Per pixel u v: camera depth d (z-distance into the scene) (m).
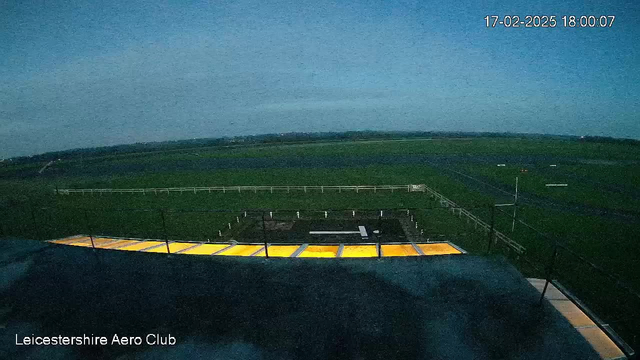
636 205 30.86
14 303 4.53
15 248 6.61
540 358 3.16
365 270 5.17
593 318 3.80
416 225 22.91
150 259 5.90
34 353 3.50
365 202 30.97
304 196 34.12
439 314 3.94
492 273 4.96
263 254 13.13
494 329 3.62
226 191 37.56
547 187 39.62
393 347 3.38
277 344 3.50
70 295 4.71
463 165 61.62
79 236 17.47
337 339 3.54
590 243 20.84
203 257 5.91
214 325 3.88
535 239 21.33
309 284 4.78
